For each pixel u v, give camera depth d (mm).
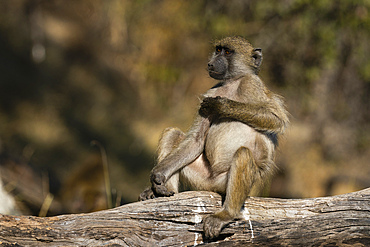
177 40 27281
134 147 25641
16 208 13617
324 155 23672
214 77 10469
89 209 13195
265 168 9750
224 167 9641
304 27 22812
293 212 9062
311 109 23984
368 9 21875
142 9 28219
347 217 8797
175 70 27500
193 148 9992
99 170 13633
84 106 28359
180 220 8797
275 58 23875
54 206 13344
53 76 29688
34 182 16188
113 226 8445
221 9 25188
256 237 8672
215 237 8703
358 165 23359
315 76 22969
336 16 22375
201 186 9938
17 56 29828
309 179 21859
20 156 20500
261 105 9648
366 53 23172
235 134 9648
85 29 31453
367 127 24484
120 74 29984
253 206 9094
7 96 27156
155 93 28281
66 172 20938
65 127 26266
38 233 8023
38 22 31266
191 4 26438
